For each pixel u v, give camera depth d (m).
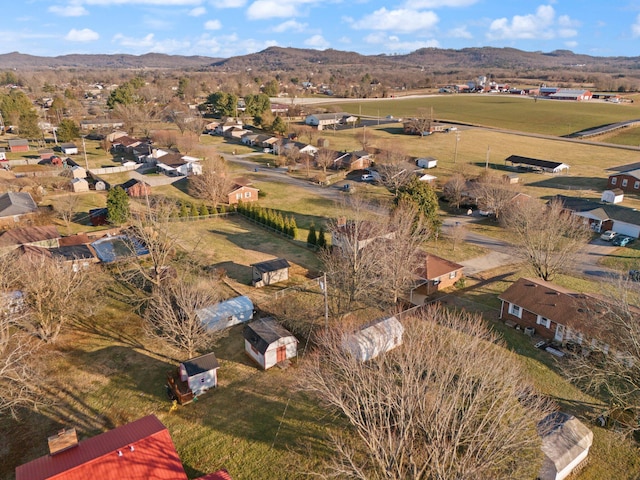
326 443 28.88
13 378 31.16
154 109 176.62
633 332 29.72
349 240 51.25
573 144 134.88
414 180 66.50
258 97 175.50
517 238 58.72
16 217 65.69
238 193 81.75
